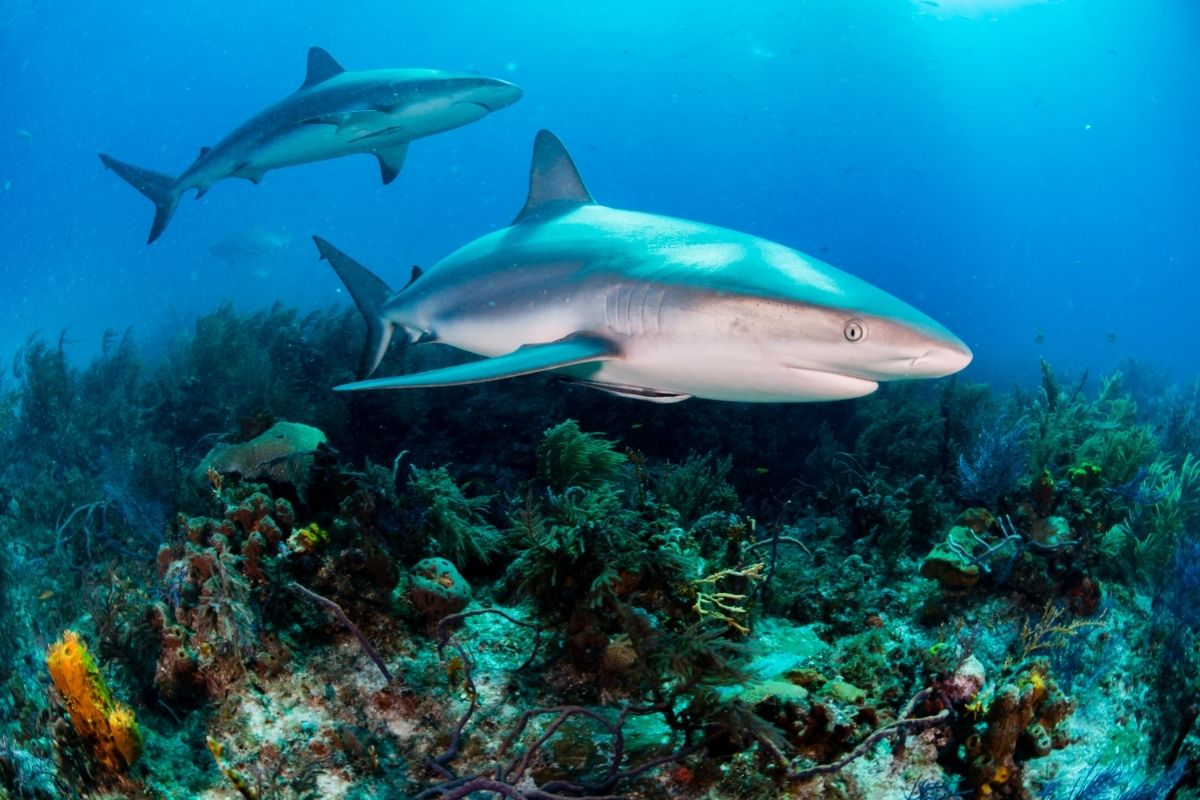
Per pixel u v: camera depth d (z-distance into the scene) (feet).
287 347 38.40
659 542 13.53
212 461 16.57
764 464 30.17
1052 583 15.42
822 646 14.48
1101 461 23.94
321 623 12.89
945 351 10.55
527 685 12.48
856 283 11.67
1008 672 13.42
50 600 15.94
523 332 15.72
